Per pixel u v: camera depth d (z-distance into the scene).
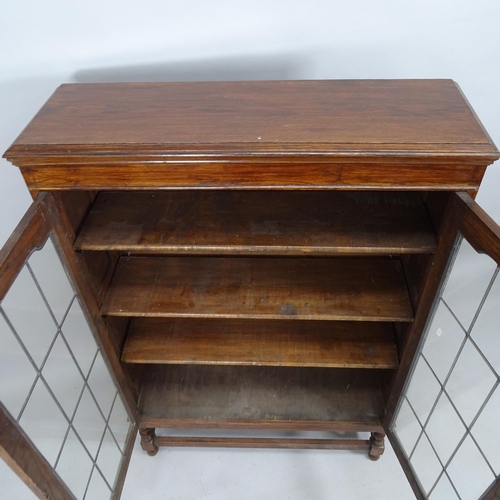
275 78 1.04
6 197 1.21
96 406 1.02
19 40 0.95
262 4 0.92
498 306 0.87
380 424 1.25
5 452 0.66
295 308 1.00
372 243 0.86
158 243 0.87
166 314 1.00
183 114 0.81
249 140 0.73
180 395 1.31
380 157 0.71
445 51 1.00
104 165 0.74
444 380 0.99
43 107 0.83
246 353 1.14
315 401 1.29
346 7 0.93
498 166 1.22
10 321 0.69
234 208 0.94
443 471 1.01
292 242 0.87
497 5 0.94
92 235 0.89
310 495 1.33
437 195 0.87
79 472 0.94
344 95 0.85
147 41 0.97
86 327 0.96
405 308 0.99
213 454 1.41
